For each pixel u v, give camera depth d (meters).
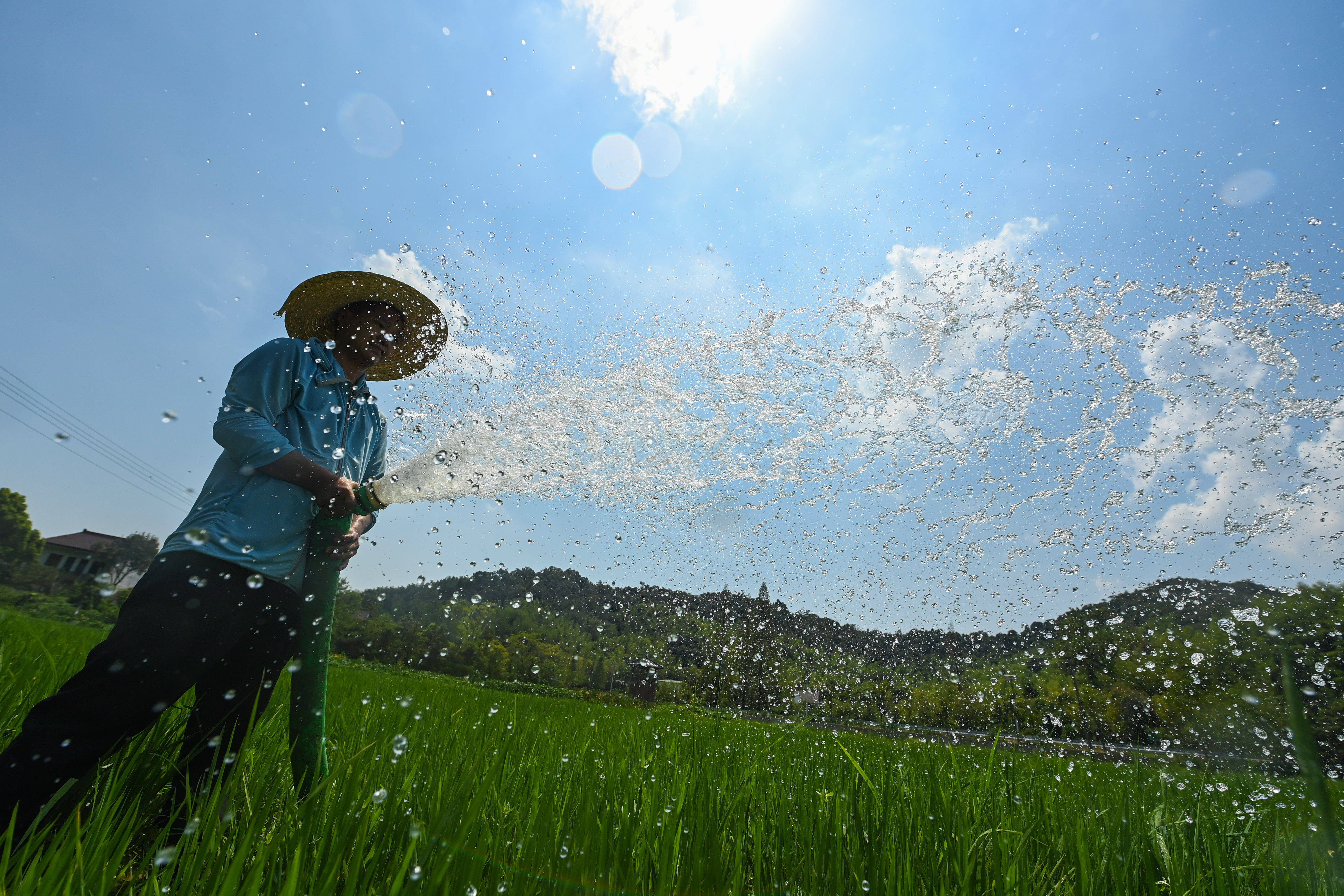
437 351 2.74
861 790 1.86
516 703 5.98
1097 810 2.23
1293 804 2.66
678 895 1.29
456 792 1.35
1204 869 1.56
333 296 2.34
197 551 1.51
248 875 1.12
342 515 1.82
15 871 0.97
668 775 2.23
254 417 1.66
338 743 2.24
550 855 1.28
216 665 1.67
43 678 2.39
